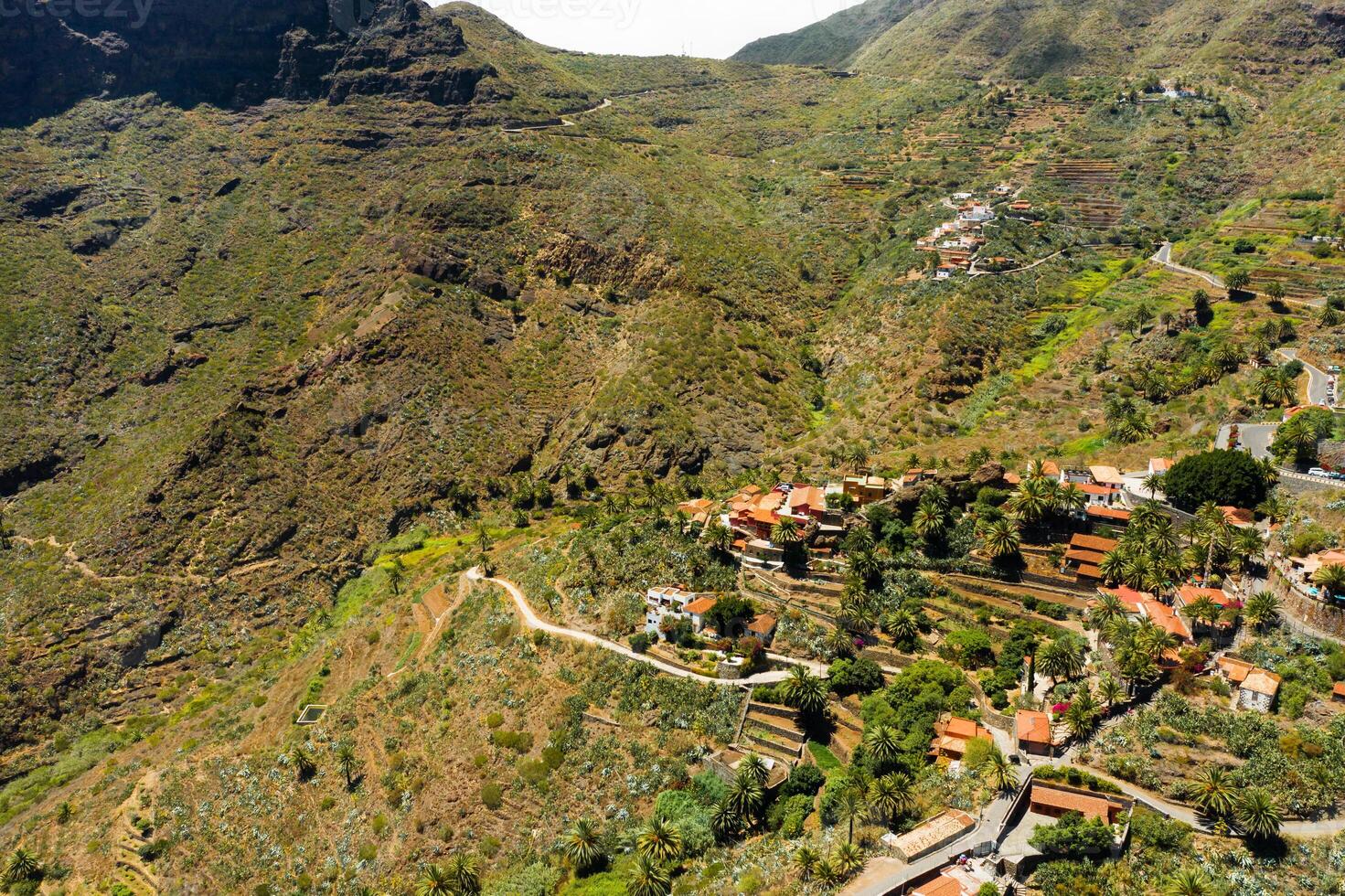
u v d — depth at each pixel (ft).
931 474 419.33
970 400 554.46
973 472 408.26
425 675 398.42
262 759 405.59
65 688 504.84
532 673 365.81
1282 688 272.72
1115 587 341.82
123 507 594.24
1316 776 244.63
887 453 510.99
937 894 230.48
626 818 307.58
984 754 272.72
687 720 327.26
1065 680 302.25
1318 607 290.97
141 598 544.62
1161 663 289.94
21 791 454.40
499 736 348.18
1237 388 449.48
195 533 578.66
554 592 402.52
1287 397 422.41
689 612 359.05
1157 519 351.46
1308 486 353.10
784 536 380.17
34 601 542.57
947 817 255.50
